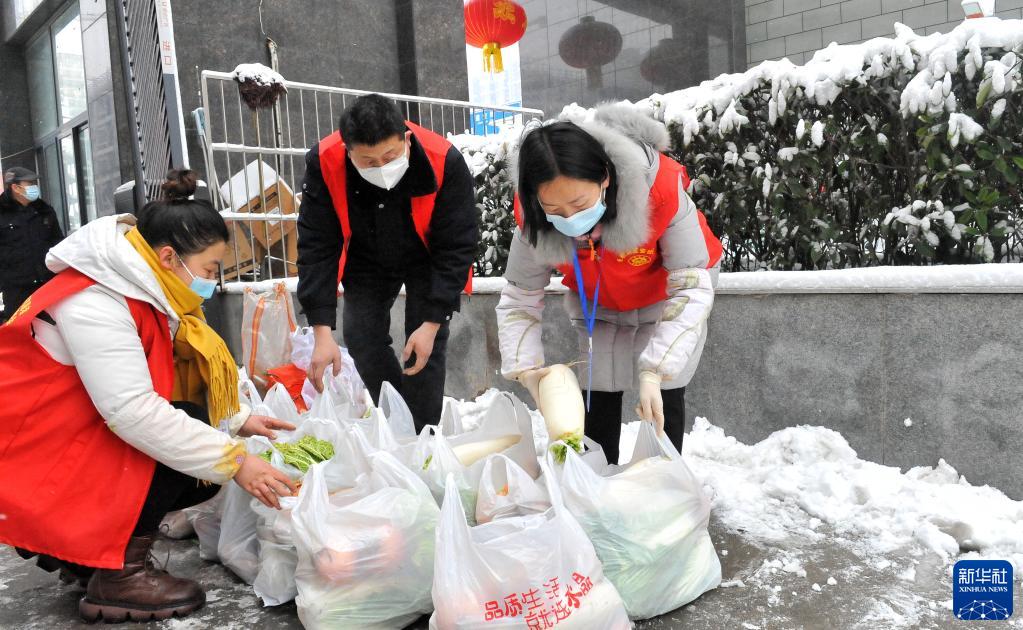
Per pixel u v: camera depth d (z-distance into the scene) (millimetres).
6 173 6410
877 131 2873
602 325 2322
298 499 1832
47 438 1781
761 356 2994
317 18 8258
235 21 7621
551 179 1715
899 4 8594
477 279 4273
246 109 7578
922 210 2766
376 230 2654
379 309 2900
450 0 9133
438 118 9078
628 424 3471
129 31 5488
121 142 7949
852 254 3115
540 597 1532
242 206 5902
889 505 2309
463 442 2342
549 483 1681
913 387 2572
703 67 9828
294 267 6074
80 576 2002
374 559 1733
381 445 2223
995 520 2137
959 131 2557
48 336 1779
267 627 1833
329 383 3051
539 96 11172
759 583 1936
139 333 1838
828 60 3004
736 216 3336
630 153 1796
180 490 1959
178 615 1899
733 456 2924
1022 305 2305
